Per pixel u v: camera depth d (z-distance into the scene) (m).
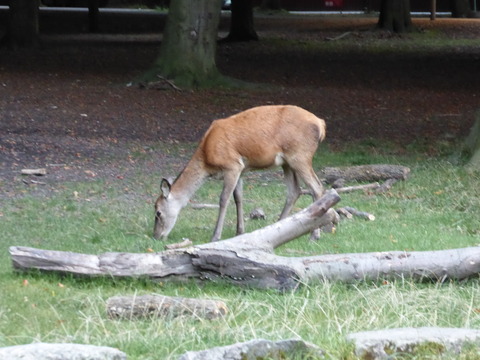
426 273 9.67
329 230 12.65
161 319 8.34
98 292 9.30
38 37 38.91
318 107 25.36
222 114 23.89
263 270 9.43
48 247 11.66
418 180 16.31
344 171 16.52
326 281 9.33
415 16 64.56
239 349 6.91
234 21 44.91
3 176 16.39
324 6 73.25
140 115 23.33
